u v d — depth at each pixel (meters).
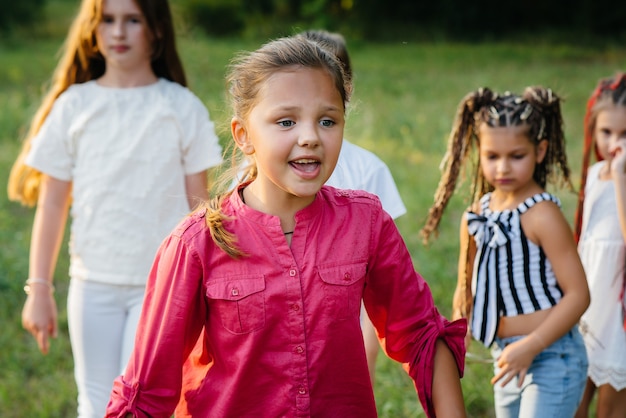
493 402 4.85
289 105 2.35
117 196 4.07
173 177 4.13
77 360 4.13
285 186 2.38
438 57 21.91
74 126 4.13
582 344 3.67
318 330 2.45
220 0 27.80
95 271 4.08
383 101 14.58
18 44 24.28
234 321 2.44
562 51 22.44
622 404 4.06
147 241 4.07
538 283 3.61
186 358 2.56
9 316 6.38
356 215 2.55
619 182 3.86
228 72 2.71
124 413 2.44
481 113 3.73
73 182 4.18
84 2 4.18
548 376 3.53
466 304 3.84
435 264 6.88
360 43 25.38
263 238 2.47
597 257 4.05
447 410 2.55
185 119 4.16
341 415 2.52
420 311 2.62
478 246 3.75
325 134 2.38
